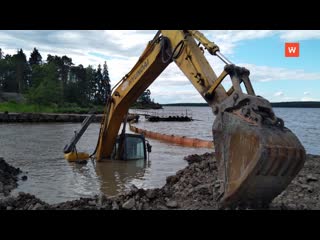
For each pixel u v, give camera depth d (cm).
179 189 960
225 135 700
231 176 675
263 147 616
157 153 2245
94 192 1173
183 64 995
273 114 667
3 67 11575
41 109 8469
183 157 2027
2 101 9144
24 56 12650
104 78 13862
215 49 827
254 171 625
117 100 1633
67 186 1258
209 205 746
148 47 1387
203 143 2670
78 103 11462
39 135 3403
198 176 1069
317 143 3684
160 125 6069
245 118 670
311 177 1002
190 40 997
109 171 1534
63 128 4512
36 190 1199
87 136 3372
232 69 750
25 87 12000
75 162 1725
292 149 627
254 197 670
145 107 17200
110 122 1692
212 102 829
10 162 1755
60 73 12581
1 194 1126
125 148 1781
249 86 736
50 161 1788
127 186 1263
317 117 11856
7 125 5094
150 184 1297
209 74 916
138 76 1476
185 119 7556
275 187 653
